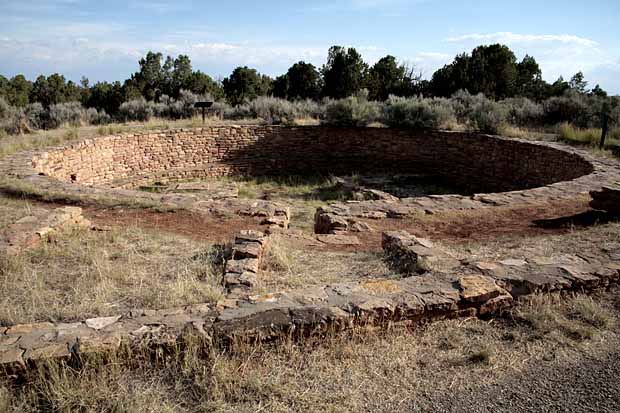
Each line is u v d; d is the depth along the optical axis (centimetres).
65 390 280
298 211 1116
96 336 318
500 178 1448
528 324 384
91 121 2017
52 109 1983
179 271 494
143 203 833
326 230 756
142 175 1562
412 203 882
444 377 315
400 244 555
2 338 318
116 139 1477
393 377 313
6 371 290
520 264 475
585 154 1212
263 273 490
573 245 597
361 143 1742
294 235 681
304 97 3225
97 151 1412
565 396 298
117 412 271
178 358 315
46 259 516
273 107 2000
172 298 409
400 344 351
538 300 409
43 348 305
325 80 3081
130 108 2105
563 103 1800
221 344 328
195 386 296
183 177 1653
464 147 1554
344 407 282
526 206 849
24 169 1030
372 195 1244
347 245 643
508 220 771
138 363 311
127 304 404
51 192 867
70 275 473
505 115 1689
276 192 1409
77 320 370
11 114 1802
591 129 1483
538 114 1844
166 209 807
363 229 729
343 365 323
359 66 3012
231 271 471
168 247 586
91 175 1392
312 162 1770
